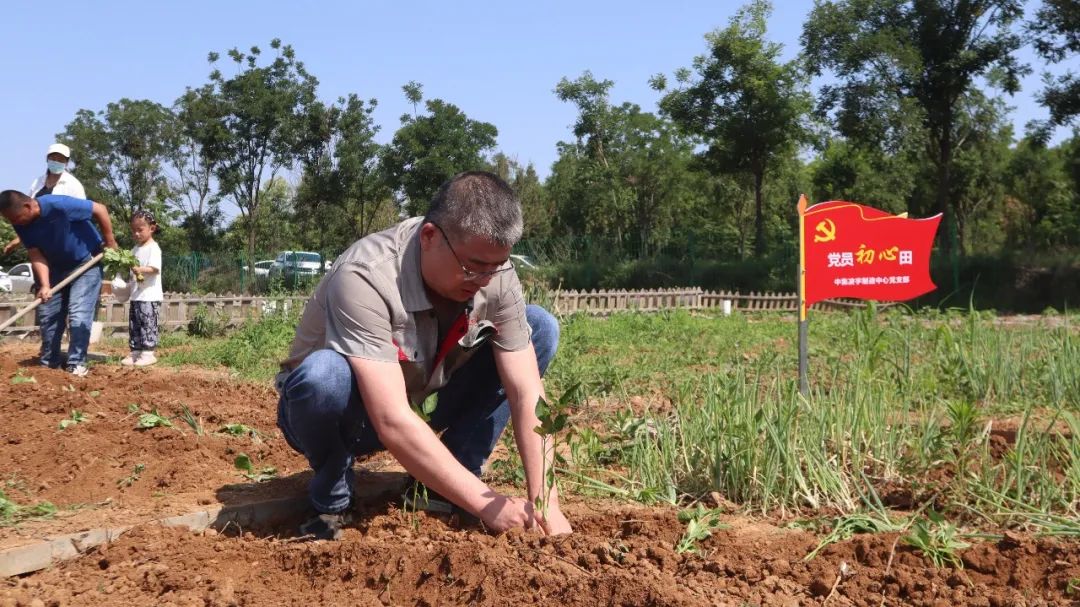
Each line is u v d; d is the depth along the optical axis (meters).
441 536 3.19
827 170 38.59
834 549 3.13
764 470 3.95
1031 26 29.61
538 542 3.01
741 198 48.31
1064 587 2.79
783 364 8.53
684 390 4.88
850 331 8.94
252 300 14.55
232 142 36.53
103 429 4.84
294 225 43.16
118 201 39.94
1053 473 4.01
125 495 3.92
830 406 4.40
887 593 2.81
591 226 45.25
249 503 3.65
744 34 35.12
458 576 2.83
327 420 3.14
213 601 2.78
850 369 5.66
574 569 2.81
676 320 16.22
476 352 3.53
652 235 40.69
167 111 39.97
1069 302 28.41
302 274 31.34
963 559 3.01
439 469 3.05
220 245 40.41
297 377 3.06
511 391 3.34
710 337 13.09
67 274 7.84
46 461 4.32
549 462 3.38
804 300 5.79
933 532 3.20
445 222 2.94
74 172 39.59
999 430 5.38
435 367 3.35
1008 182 47.97
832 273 5.77
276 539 3.33
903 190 38.34
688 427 4.42
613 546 3.07
